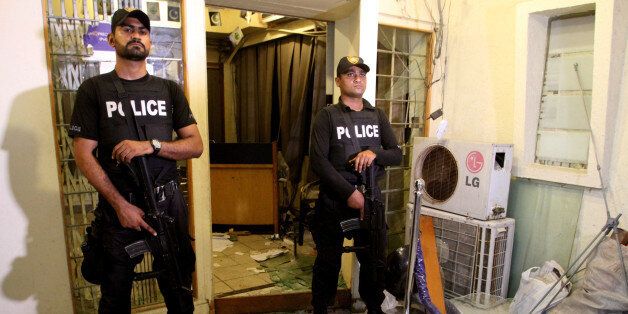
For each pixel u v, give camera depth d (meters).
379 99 2.77
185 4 2.04
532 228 2.38
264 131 4.64
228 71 5.08
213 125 5.22
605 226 1.91
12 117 1.74
